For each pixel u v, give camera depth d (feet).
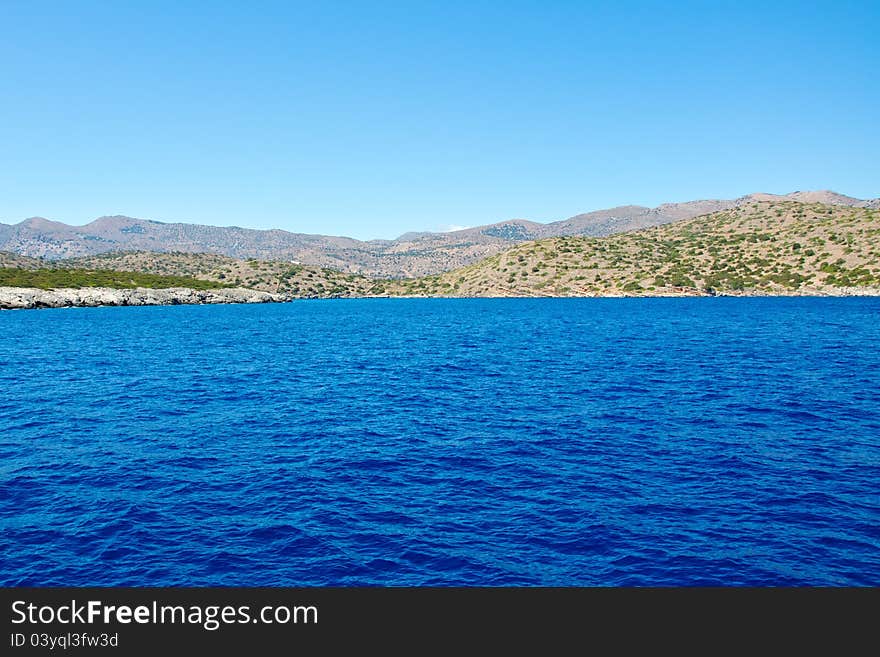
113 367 221.87
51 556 65.98
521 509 78.13
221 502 81.10
